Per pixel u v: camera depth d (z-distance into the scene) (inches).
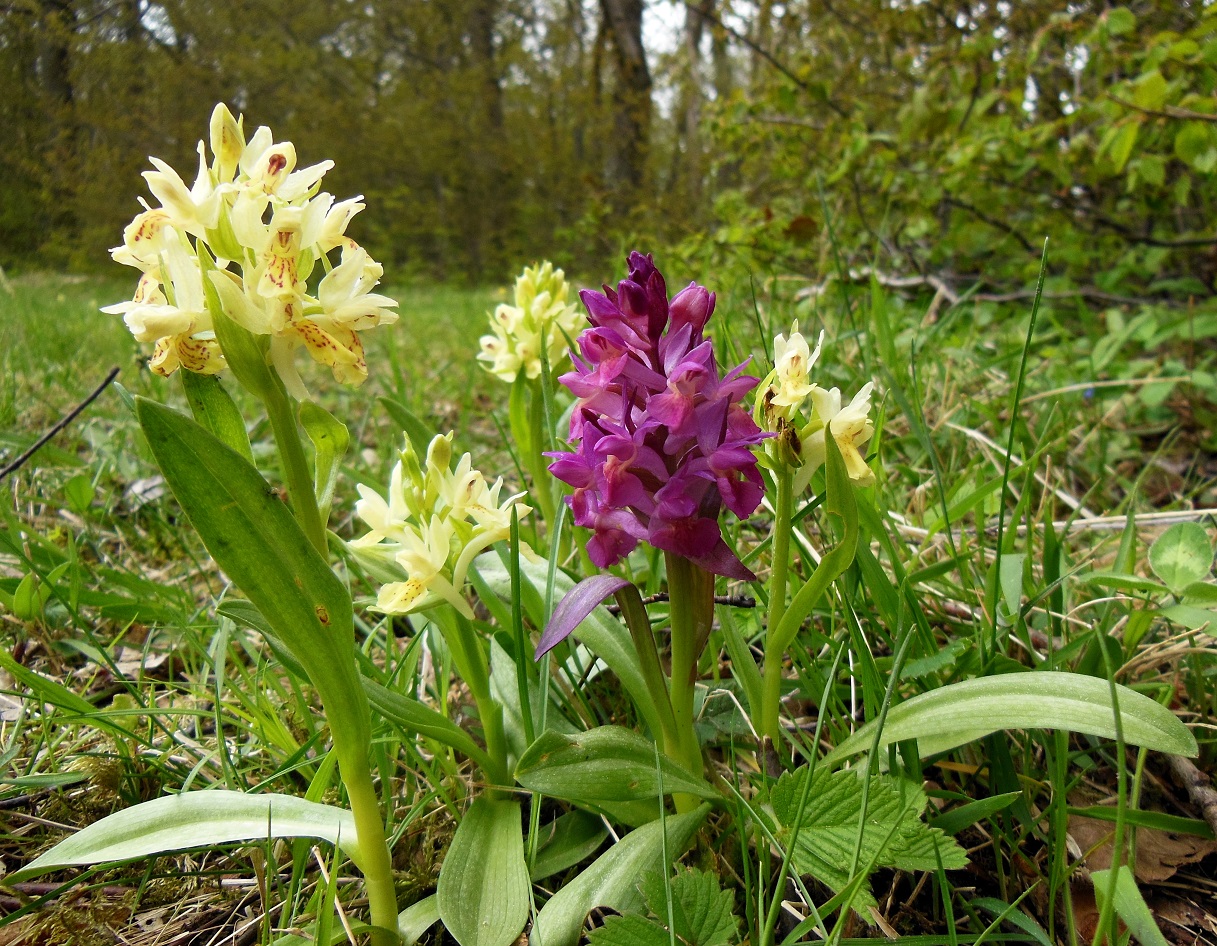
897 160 25.6
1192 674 9.0
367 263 6.8
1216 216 23.2
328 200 6.5
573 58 115.3
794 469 7.3
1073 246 23.8
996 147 22.2
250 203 6.2
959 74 23.1
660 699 7.3
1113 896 5.6
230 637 10.9
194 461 5.6
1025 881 7.3
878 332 15.4
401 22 109.3
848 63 31.0
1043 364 19.7
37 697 8.4
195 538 14.5
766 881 7.0
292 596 5.9
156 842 6.4
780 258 28.2
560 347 12.7
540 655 6.5
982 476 13.0
